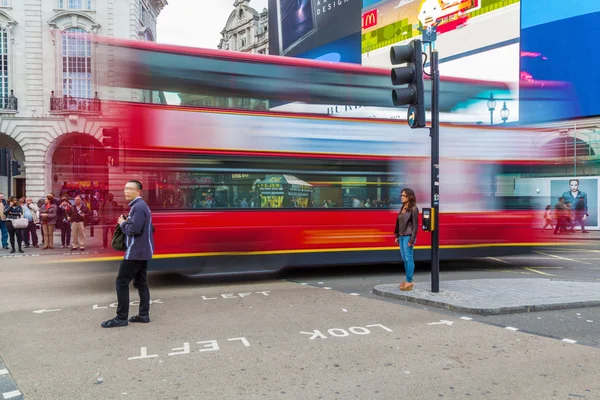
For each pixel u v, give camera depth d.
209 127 8.68
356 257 9.64
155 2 38.97
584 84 23.53
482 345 5.14
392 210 9.97
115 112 8.28
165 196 8.42
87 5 31.91
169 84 8.51
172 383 4.11
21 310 6.91
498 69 25.61
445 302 6.84
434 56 7.46
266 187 9.03
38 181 30.11
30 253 14.56
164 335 5.55
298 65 9.36
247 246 8.88
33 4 30.75
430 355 4.82
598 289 7.93
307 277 10.02
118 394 3.88
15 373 4.36
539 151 11.40
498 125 11.03
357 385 4.05
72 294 8.19
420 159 10.24
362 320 6.21
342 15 34.88
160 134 8.41
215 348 5.05
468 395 3.86
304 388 3.99
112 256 8.85
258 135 8.99
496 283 8.56
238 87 8.91
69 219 15.06
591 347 5.08
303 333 5.61
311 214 9.31
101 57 8.29
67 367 4.50
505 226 10.89
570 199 22.08
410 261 7.88
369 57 32.88
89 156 8.82
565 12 23.94
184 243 8.48
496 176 10.92
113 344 5.21
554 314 6.51
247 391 3.93
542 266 12.10
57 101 30.44
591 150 23.39
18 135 30.09
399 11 30.70
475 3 26.61
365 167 9.75
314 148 9.38
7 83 30.52
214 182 8.70
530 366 4.51
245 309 6.89
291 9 39.88
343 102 9.65
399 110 10.10
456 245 10.47
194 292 8.28
